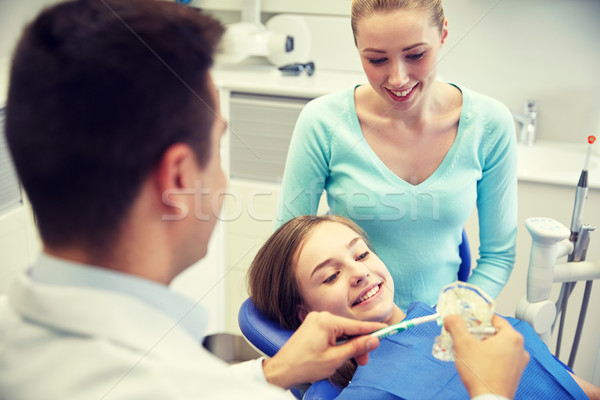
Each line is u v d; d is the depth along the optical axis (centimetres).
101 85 25
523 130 115
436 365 54
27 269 31
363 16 58
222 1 84
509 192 71
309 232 60
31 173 26
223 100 59
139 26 25
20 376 27
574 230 70
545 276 66
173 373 27
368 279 59
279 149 60
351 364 58
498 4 114
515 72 117
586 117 114
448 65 122
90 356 27
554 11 110
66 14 25
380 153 70
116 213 26
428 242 69
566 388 55
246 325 59
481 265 72
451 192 68
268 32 85
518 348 42
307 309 59
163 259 29
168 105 26
